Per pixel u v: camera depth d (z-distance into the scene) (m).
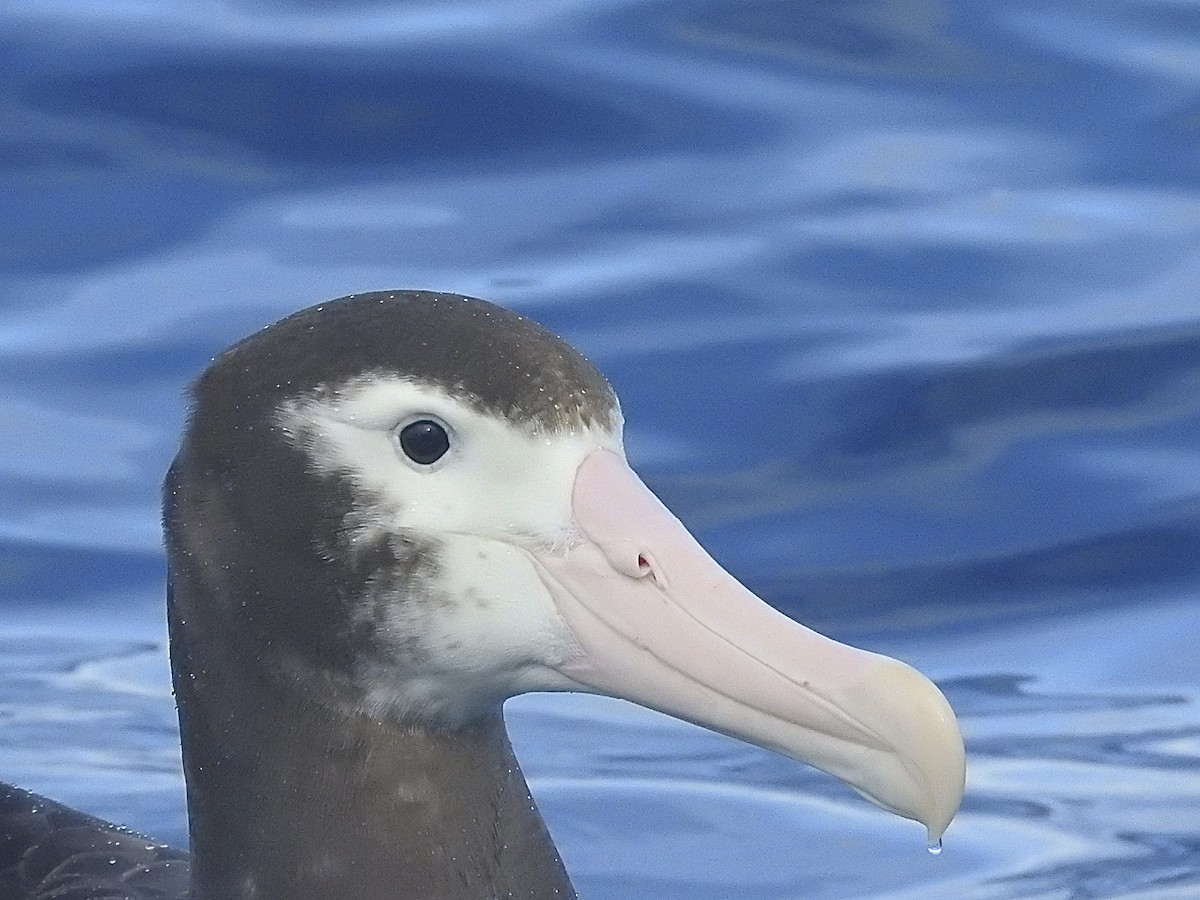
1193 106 17.14
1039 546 13.53
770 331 14.98
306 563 8.65
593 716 12.84
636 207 16.12
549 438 8.52
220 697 8.91
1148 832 11.67
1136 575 13.35
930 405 14.46
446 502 8.53
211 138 16.64
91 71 17.05
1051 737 12.30
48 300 15.30
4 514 13.77
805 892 11.38
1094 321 15.09
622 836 11.80
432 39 17.42
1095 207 16.19
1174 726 12.35
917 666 12.81
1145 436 14.24
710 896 11.34
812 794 12.15
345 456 8.58
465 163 16.55
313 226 15.94
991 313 15.18
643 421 14.32
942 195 16.28
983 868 11.52
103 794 12.16
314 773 8.85
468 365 8.52
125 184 16.27
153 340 14.93
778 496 13.87
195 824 9.16
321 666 8.77
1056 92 17.34
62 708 12.71
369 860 8.86
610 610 8.43
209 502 8.80
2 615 13.26
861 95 17.28
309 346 8.66
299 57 17.20
